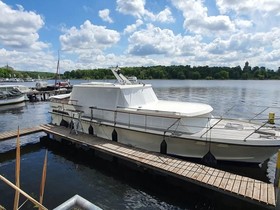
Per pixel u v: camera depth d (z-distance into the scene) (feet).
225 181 23.88
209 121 33.91
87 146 35.88
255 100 109.50
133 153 31.68
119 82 42.63
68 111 44.42
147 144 34.37
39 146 42.88
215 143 29.40
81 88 42.14
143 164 28.68
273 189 22.33
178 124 31.63
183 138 30.71
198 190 27.09
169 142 32.30
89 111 40.68
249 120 36.81
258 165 30.32
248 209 23.44
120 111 36.27
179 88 198.49
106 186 28.22
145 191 27.07
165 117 32.50
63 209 7.55
